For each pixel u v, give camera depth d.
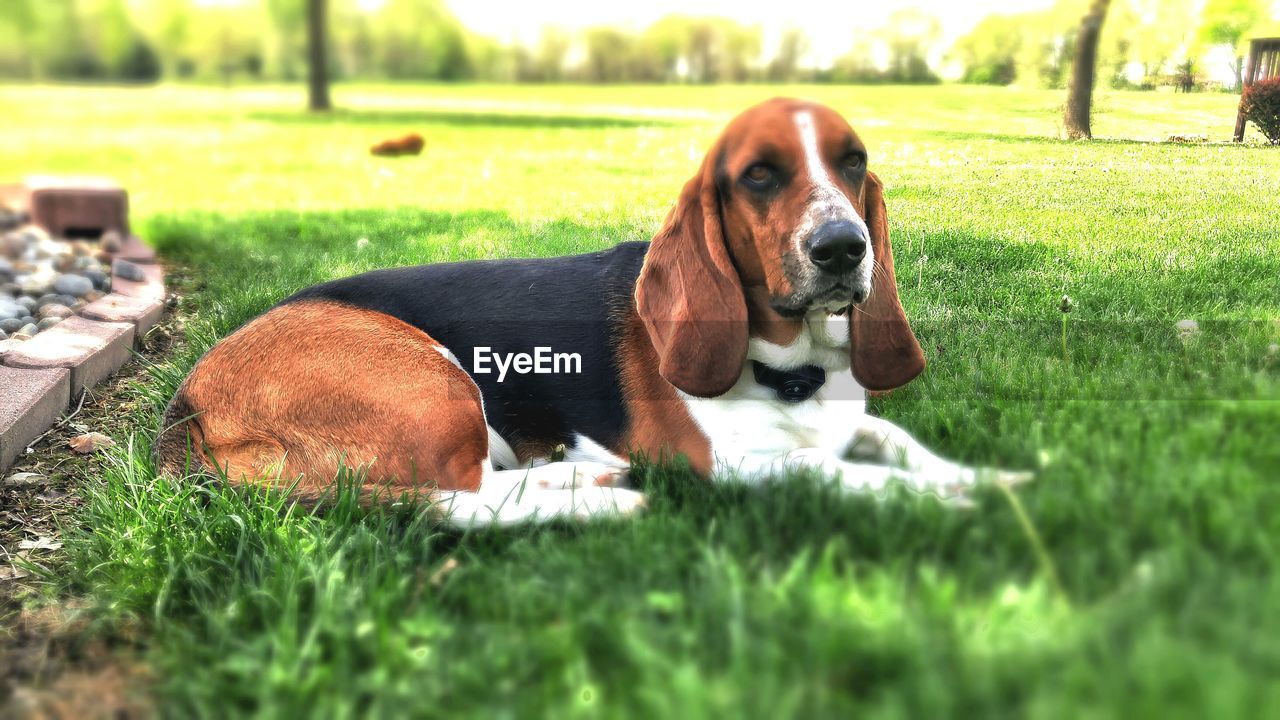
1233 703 0.48
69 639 0.78
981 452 0.95
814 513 0.80
